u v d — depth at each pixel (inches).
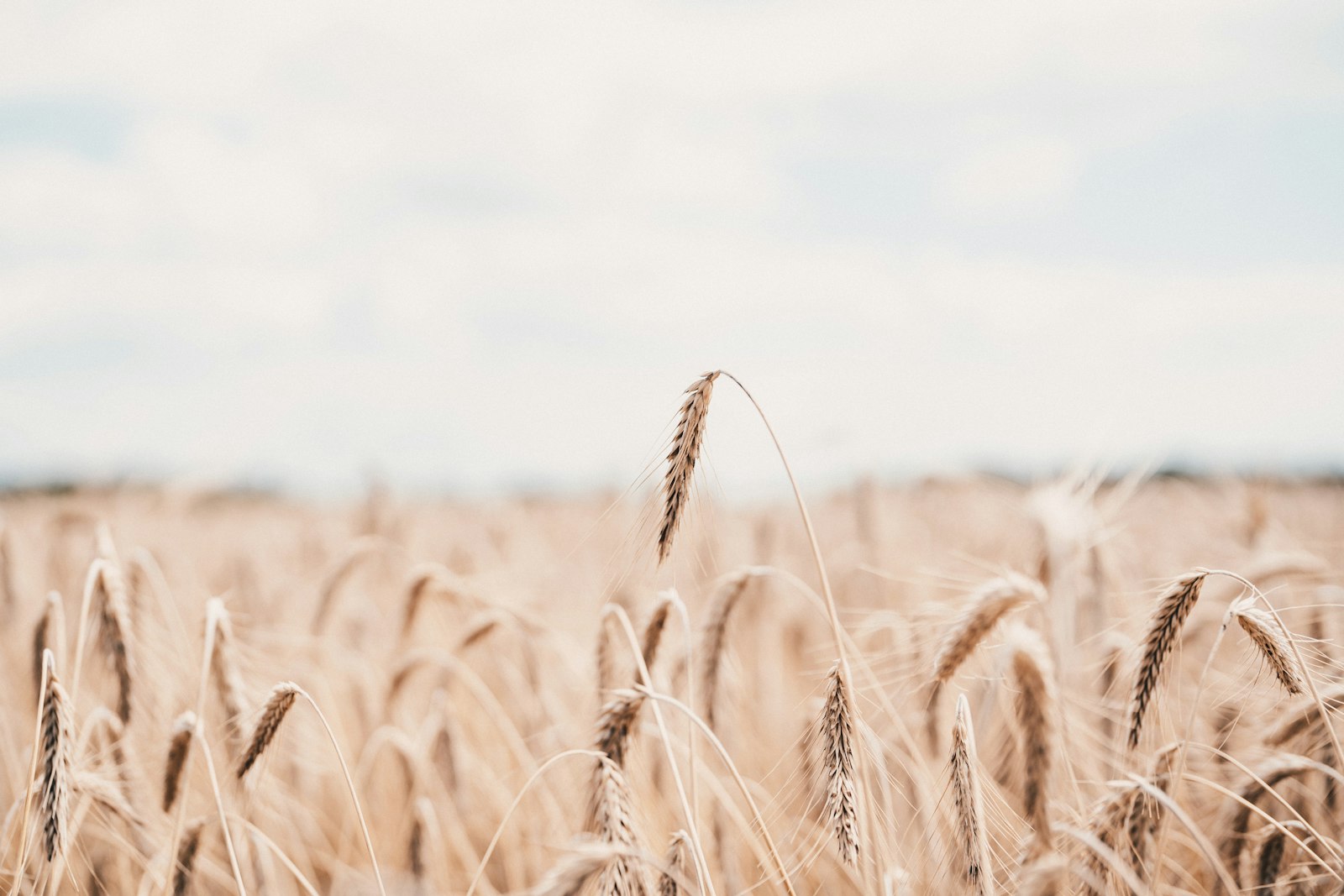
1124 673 50.9
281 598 93.5
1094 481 59.4
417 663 62.7
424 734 62.7
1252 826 52.2
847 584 89.3
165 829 54.2
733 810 52.0
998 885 50.4
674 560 49.3
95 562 55.0
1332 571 60.1
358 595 98.5
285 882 60.1
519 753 61.3
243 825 52.9
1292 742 52.7
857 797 49.4
